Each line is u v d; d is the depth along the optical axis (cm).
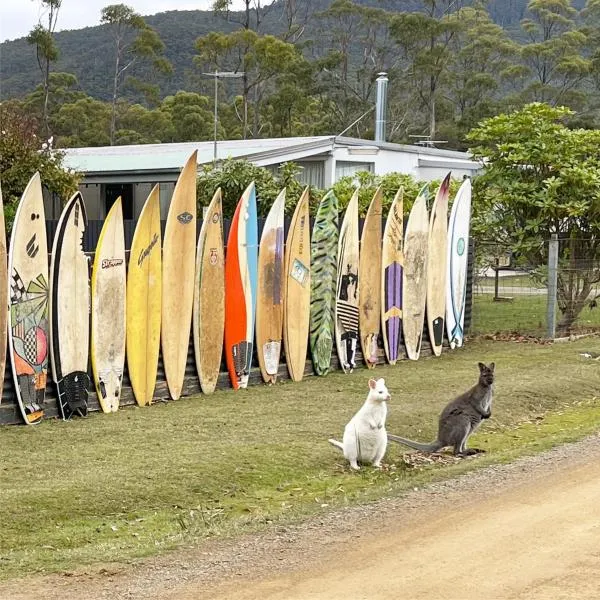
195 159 1322
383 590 600
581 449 1048
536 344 1856
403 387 1405
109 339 1213
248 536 725
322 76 5912
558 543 692
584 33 6581
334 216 1541
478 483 894
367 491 870
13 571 652
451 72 6031
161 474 901
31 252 1126
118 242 1227
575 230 1983
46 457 958
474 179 2045
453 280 1806
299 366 1482
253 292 1412
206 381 1348
